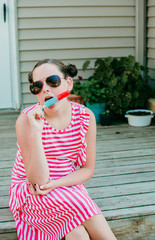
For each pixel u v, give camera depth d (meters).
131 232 2.06
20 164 1.80
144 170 2.69
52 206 1.60
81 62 4.50
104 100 4.19
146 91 4.39
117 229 2.04
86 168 1.82
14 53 4.36
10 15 4.27
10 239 1.95
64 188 1.66
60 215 1.61
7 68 4.40
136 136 3.65
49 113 1.71
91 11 4.41
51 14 4.32
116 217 2.02
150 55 4.57
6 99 4.47
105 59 4.22
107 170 2.70
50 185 1.63
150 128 3.98
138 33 4.58
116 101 4.14
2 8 4.25
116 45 4.57
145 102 4.44
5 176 2.62
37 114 1.60
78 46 4.45
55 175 1.78
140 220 2.06
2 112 4.44
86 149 1.82
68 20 4.38
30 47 4.35
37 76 1.69
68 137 1.76
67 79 1.79
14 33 4.30
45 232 1.72
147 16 4.54
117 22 4.51
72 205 1.58
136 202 2.16
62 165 1.78
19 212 1.80
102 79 4.18
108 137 3.62
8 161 2.96
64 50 4.43
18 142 1.72
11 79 4.43
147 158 2.96
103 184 2.44
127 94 4.14
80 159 1.82
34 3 4.26
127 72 4.19
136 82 4.22
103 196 2.26
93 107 4.16
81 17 4.40
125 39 4.58
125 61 4.24
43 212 1.64
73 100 4.18
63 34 4.39
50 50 4.40
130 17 4.54
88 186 2.42
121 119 4.45
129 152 3.13
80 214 1.58
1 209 2.10
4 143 3.46
